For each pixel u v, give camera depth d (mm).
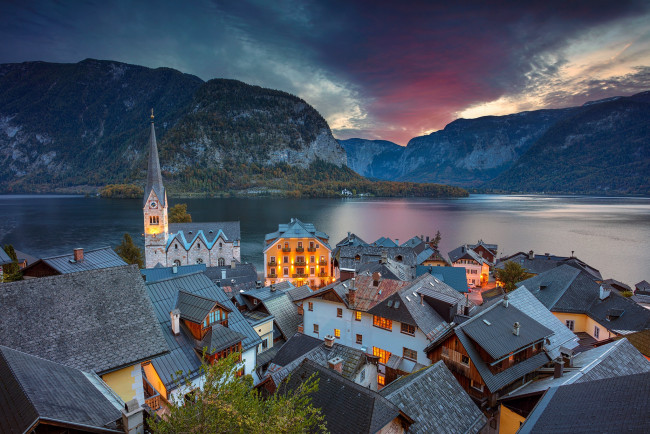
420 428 20078
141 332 22141
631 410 14805
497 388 27312
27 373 14188
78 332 20312
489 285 91438
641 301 59281
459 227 194625
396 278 56375
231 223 101562
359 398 19562
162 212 88812
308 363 23453
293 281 83688
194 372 26734
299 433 13930
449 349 30953
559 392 19203
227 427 12633
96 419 13578
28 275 36719
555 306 48969
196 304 29922
